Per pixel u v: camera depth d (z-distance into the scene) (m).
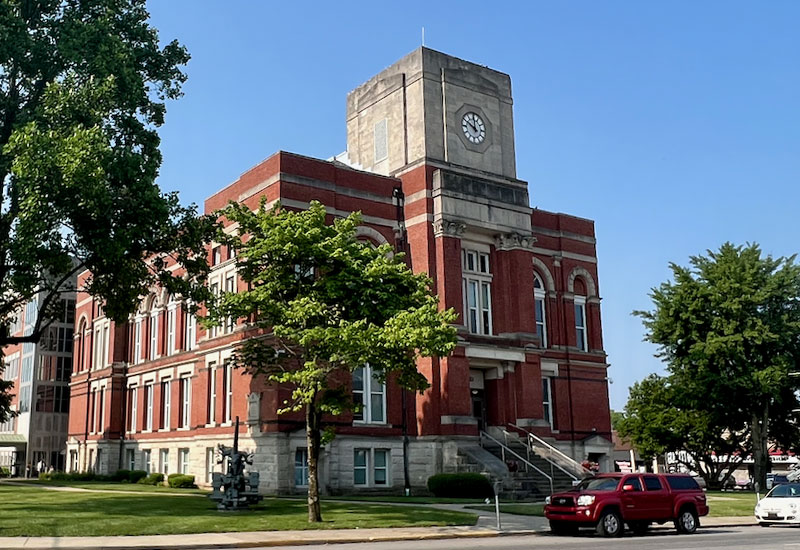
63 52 28.25
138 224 27.69
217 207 43.38
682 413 56.38
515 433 40.78
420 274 26.83
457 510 28.59
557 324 46.78
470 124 44.41
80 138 25.36
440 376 39.09
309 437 24.72
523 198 44.06
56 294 30.34
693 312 49.91
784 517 27.19
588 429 46.34
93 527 21.16
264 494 35.41
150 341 51.56
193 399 44.00
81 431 58.69
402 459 38.81
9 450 83.75
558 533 23.77
